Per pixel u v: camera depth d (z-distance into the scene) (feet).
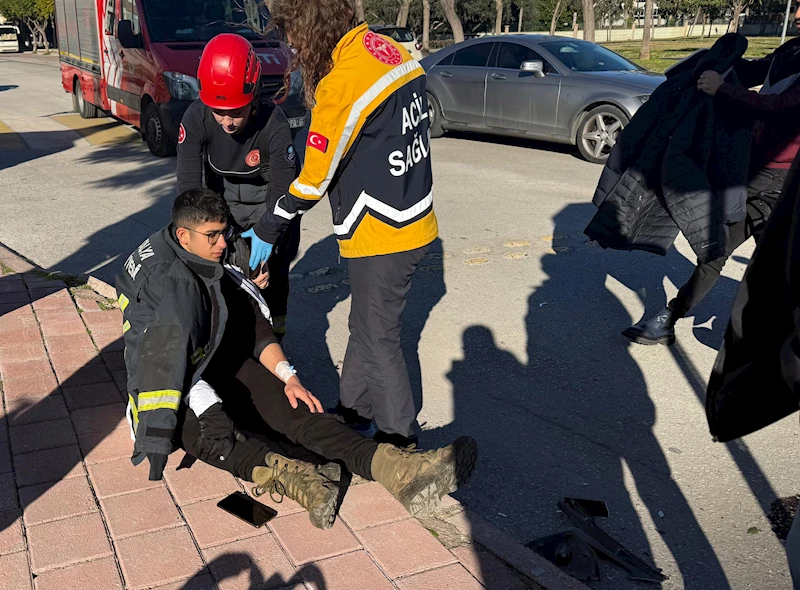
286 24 9.02
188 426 9.43
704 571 9.08
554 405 13.05
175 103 32.24
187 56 32.68
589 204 26.08
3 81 75.05
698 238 13.93
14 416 11.25
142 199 27.12
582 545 9.27
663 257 20.79
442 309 17.20
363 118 8.93
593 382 13.88
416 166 9.51
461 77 37.27
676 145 13.80
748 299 6.15
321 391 13.29
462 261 20.36
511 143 38.40
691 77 13.70
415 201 9.55
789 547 5.71
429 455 9.00
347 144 9.02
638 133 14.75
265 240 9.93
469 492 10.57
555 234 22.70
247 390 10.22
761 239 6.05
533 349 15.21
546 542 9.32
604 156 32.83
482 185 29.12
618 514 10.14
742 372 6.29
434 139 39.73
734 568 9.14
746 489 10.71
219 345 10.24
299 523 8.99
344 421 10.96
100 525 8.87
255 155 11.43
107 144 37.99
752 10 170.71
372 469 9.22
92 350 13.56
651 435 12.14
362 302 9.86
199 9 34.58
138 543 8.57
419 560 8.41
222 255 10.18
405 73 9.31
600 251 21.15
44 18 150.30
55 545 8.52
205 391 9.57
